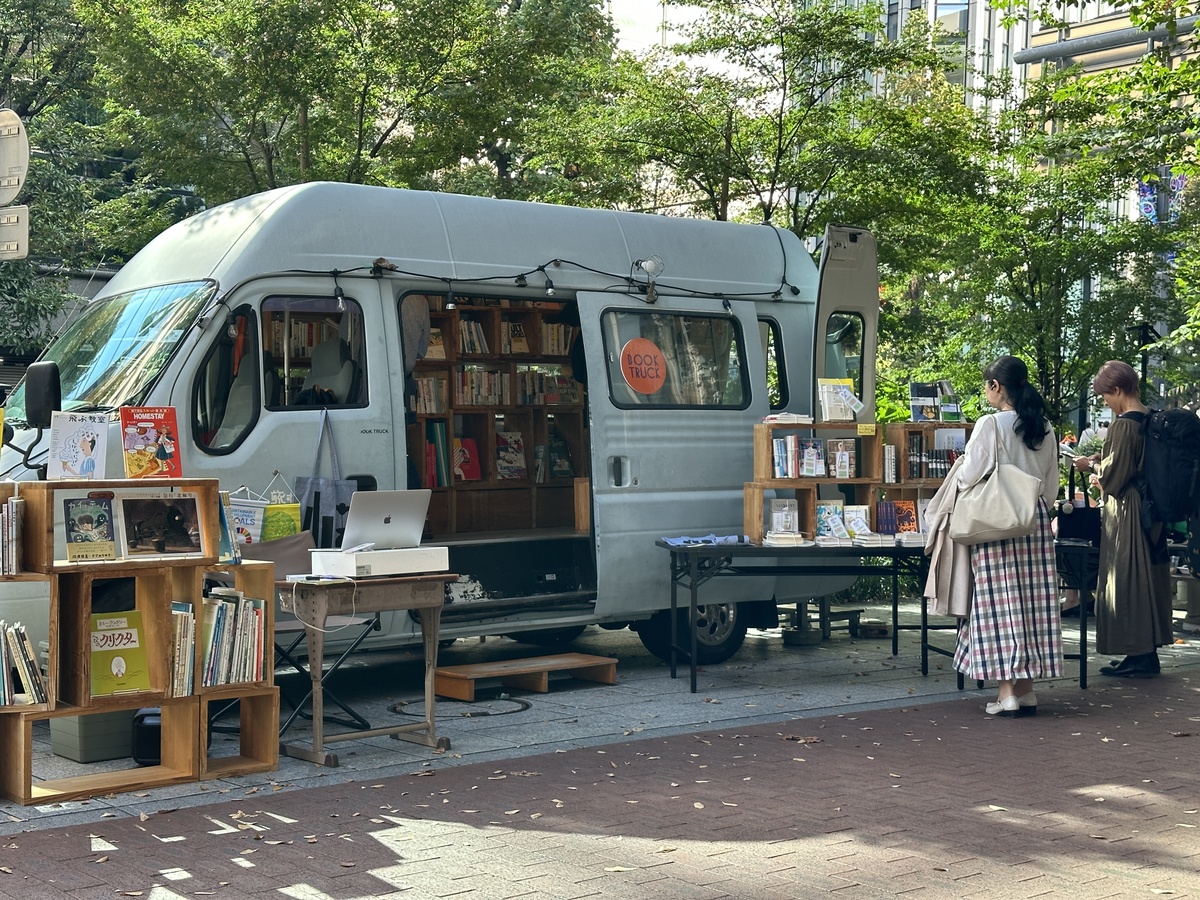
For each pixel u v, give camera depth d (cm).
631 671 942
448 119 1545
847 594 1313
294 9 1410
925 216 1474
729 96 1414
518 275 869
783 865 474
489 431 1002
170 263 806
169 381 728
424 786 595
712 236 982
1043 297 1722
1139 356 1714
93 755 647
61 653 595
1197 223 1734
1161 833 518
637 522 908
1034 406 782
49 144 1683
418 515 670
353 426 790
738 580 963
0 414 629
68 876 460
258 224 778
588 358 895
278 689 627
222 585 690
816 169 1402
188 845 499
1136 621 901
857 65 1399
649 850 493
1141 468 902
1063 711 791
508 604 859
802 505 918
